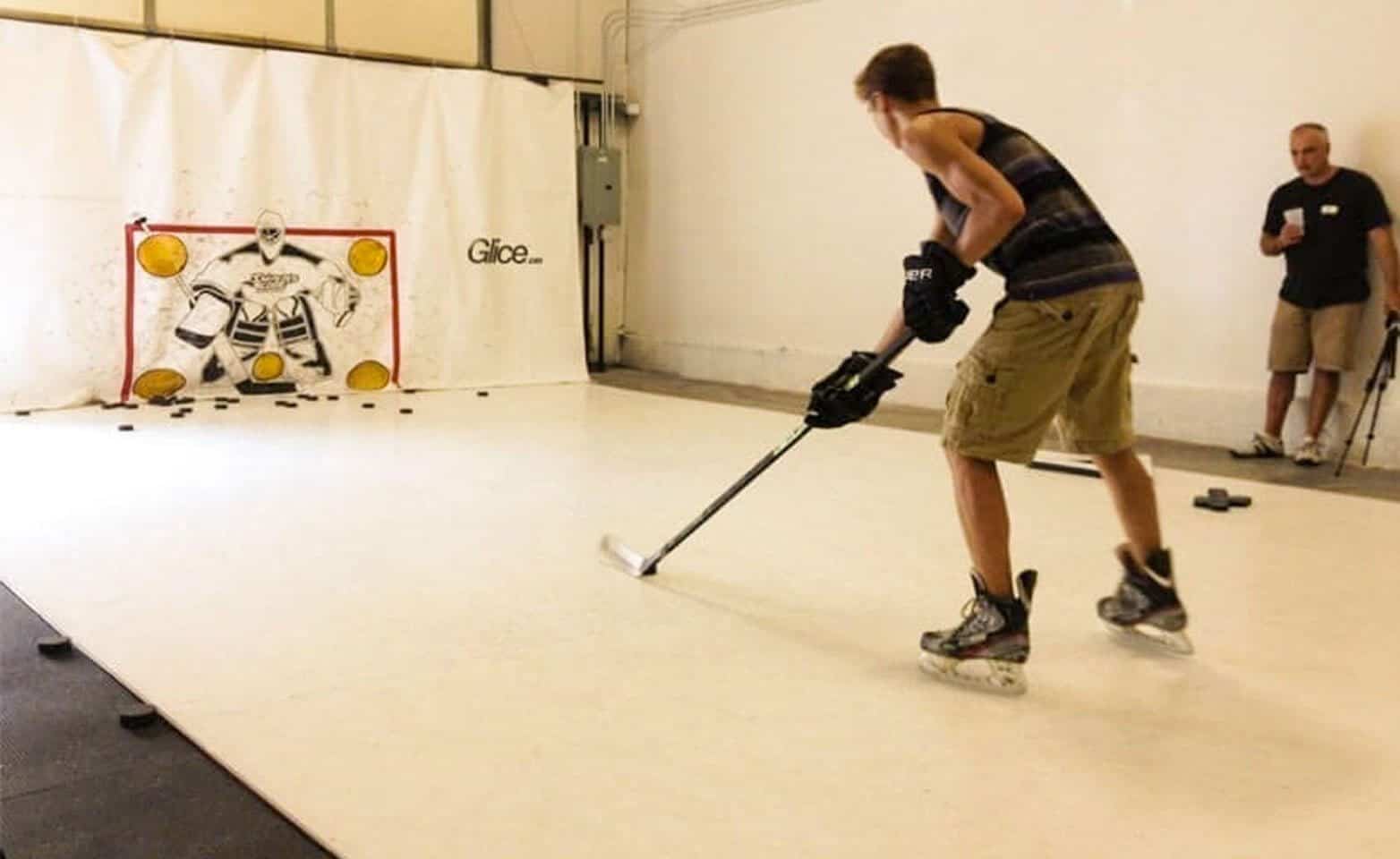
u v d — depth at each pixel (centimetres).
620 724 235
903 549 375
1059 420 278
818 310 836
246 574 338
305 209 781
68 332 699
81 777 206
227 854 181
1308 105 578
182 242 734
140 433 598
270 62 762
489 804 200
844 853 185
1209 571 357
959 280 247
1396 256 541
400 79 816
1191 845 190
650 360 979
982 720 239
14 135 677
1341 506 458
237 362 762
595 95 943
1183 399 633
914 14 754
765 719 238
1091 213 251
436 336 838
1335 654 283
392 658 270
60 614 298
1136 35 641
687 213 933
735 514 425
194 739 223
